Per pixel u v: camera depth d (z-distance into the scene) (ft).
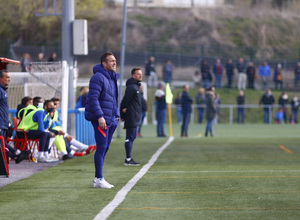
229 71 295.48
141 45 380.17
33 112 110.22
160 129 191.21
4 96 85.66
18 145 110.73
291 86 304.09
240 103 282.97
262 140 173.17
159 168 99.45
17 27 337.52
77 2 316.81
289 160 116.06
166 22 394.93
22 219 54.70
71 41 143.33
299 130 238.48
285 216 55.88
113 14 387.14
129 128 104.78
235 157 122.01
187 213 57.31
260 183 79.36
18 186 76.89
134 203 63.00
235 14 395.14
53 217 55.47
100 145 75.31
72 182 80.79
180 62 360.69
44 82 131.13
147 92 287.28
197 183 79.30
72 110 135.64
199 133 222.89
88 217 55.31
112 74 76.43
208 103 193.26
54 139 114.83
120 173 91.56
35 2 339.77
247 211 58.44
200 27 390.42
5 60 84.23
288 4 383.04
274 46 365.20
